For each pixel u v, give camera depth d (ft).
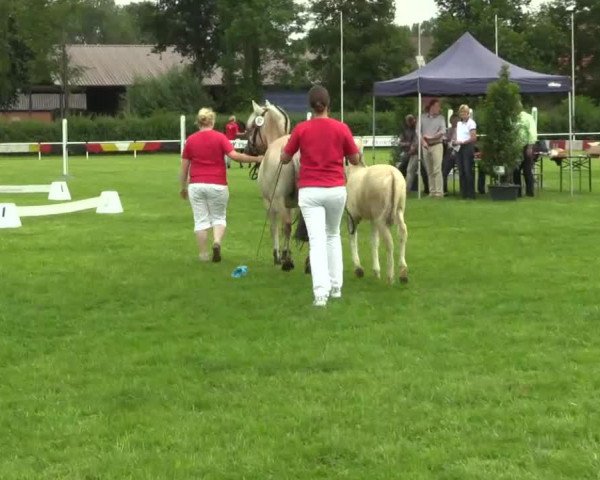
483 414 19.72
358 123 171.63
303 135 29.89
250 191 76.23
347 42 208.33
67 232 50.16
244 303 31.58
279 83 217.36
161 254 42.42
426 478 16.58
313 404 20.71
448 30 202.39
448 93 67.10
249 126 44.78
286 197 36.19
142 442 18.62
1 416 20.27
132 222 54.85
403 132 73.36
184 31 230.68
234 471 17.11
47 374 23.48
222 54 222.07
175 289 34.09
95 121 171.83
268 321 28.81
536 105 190.80
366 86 211.82
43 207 56.29
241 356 24.68
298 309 30.48
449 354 24.57
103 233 49.78
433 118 67.67
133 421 19.84
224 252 42.98
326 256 30.60
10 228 51.93
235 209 61.46
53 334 27.94
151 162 129.18
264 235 48.62
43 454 18.15
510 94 63.62
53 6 213.25
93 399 21.42
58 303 31.94
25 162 132.57
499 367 23.24
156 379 22.88
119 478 16.89
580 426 18.81
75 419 20.11
